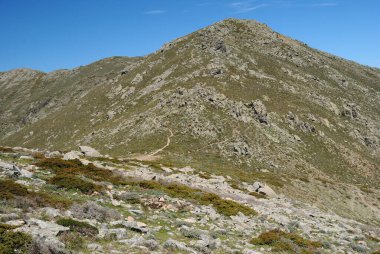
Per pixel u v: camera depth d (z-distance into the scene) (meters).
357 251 21.47
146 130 115.62
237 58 179.25
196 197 26.64
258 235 20.20
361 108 177.75
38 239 11.19
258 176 72.62
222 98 130.88
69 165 29.97
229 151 102.12
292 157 108.88
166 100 134.38
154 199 22.64
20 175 22.20
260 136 114.81
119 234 14.01
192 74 159.62
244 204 30.27
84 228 13.52
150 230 16.05
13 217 13.39
